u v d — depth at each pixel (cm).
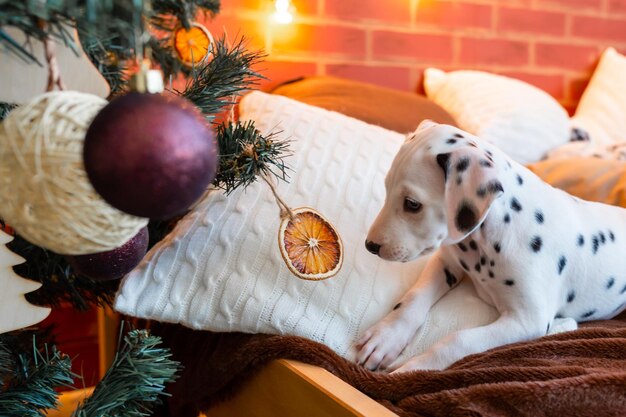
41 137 49
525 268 89
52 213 50
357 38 173
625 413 70
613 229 100
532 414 70
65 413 118
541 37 205
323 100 141
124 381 67
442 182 85
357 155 104
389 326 88
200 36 81
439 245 88
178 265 90
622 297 100
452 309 93
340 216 96
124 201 48
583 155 156
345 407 70
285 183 98
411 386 77
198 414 107
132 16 50
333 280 90
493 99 165
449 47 189
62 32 52
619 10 218
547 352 82
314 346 82
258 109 114
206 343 97
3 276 62
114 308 88
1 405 68
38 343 84
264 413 86
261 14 158
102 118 48
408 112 143
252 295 87
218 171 79
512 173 92
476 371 76
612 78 205
